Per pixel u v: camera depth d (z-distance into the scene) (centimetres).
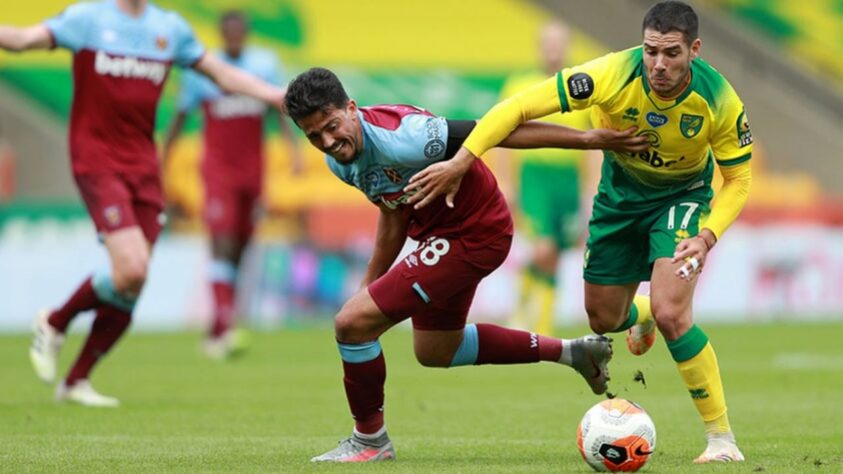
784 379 4172
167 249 6588
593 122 2500
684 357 2277
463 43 9444
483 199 2316
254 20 9175
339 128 2145
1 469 2173
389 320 2275
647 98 2283
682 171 2402
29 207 6366
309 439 2666
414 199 2211
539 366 4791
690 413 3250
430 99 9181
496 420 3081
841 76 10206
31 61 8462
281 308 6606
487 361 2492
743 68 10044
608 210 2523
